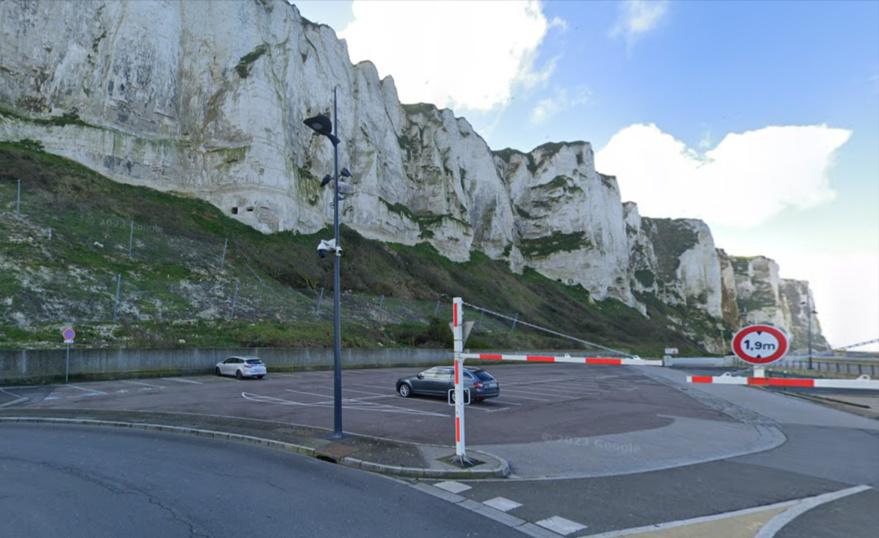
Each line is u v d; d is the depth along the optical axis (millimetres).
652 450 11461
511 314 70938
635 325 95312
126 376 24688
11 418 13961
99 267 30984
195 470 8719
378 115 80438
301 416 14906
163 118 51406
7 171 36250
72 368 22891
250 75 54750
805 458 11008
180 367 26812
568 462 10062
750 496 7973
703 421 16328
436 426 13742
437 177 86562
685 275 136625
